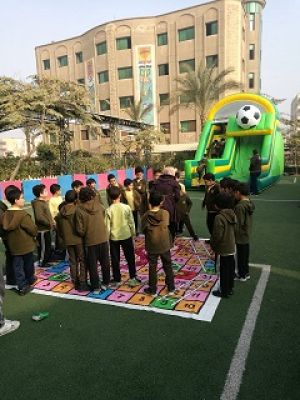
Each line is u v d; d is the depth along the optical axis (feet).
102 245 15.16
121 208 15.74
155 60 115.96
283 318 12.32
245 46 119.75
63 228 15.40
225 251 13.70
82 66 129.90
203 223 29.48
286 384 8.97
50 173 64.08
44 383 9.37
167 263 14.57
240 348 10.57
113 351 10.71
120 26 116.78
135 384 9.18
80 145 127.65
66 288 15.97
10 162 64.03
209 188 19.99
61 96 57.31
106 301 14.34
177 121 114.52
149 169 73.31
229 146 55.42
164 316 12.83
